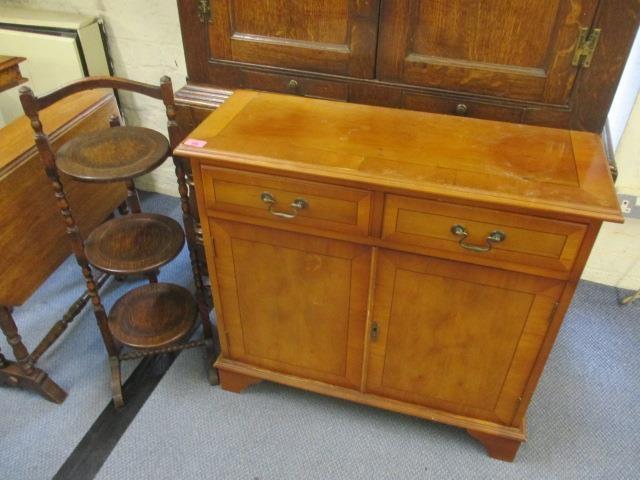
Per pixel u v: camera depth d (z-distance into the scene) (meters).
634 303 2.07
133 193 1.93
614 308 2.05
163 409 1.69
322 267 1.36
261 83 1.57
